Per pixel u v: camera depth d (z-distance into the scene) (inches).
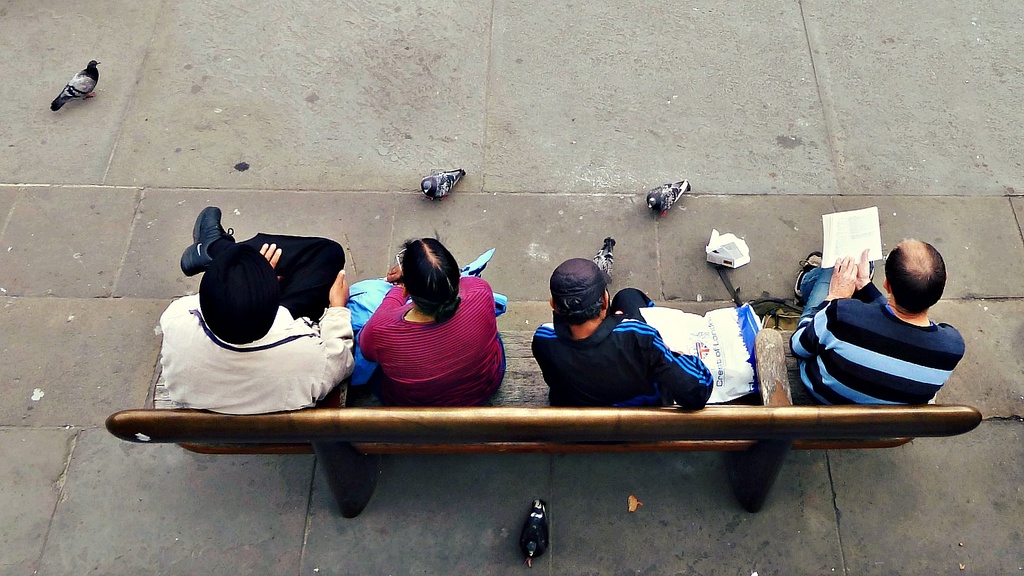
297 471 133.6
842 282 125.0
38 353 147.6
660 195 164.1
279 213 169.6
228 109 187.3
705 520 129.0
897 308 102.5
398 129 184.9
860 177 176.7
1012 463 134.5
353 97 190.5
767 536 127.3
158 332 151.3
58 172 174.7
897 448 135.5
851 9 209.5
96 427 138.6
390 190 173.9
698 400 94.9
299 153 179.9
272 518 129.2
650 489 132.0
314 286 113.5
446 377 103.5
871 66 197.3
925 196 173.0
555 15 207.8
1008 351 148.2
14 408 140.6
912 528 128.1
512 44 201.3
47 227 166.1
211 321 88.4
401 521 129.3
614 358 96.7
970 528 128.0
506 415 94.0
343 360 105.5
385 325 99.3
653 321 117.4
